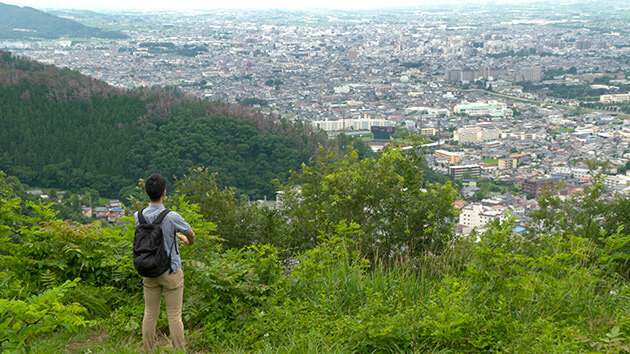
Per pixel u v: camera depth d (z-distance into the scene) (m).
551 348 4.45
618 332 4.38
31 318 4.17
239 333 5.39
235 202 10.95
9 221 6.79
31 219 6.71
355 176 9.70
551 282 5.66
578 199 9.23
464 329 4.91
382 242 9.20
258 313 5.44
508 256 5.71
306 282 6.08
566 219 9.18
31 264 6.26
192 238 4.81
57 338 5.20
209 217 10.64
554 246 6.98
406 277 6.28
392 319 5.04
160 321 5.70
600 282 6.03
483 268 5.69
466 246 7.53
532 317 5.11
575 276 5.78
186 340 5.34
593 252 6.74
